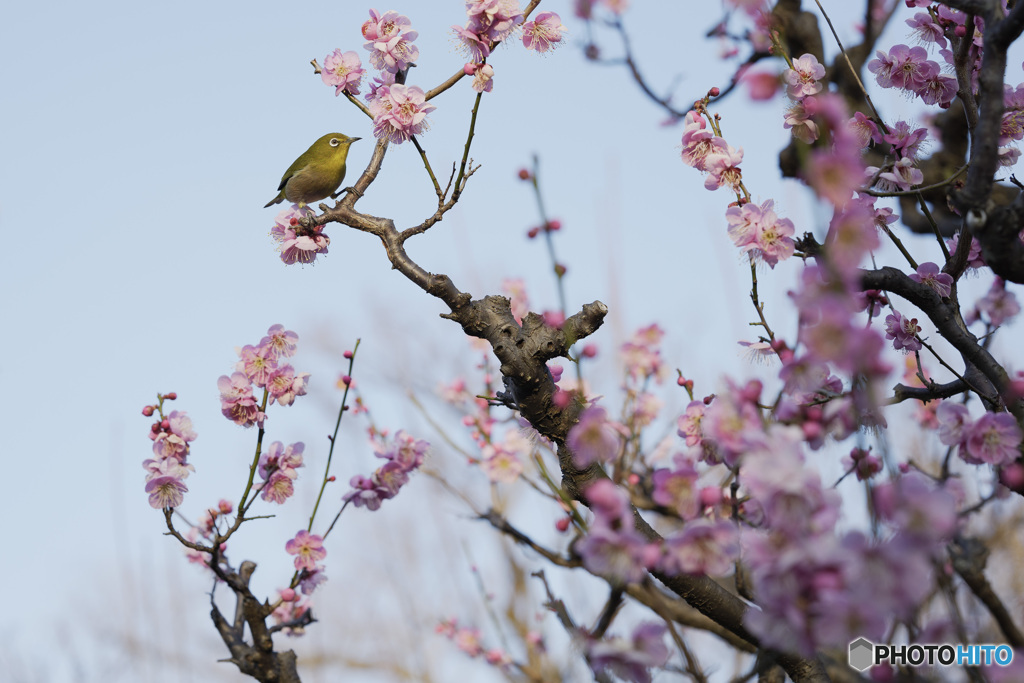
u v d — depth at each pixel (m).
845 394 4.41
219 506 7.41
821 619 2.85
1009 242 4.98
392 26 6.32
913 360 8.38
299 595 8.23
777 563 2.88
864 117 5.98
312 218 6.52
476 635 10.63
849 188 3.10
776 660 5.29
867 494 3.25
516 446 8.71
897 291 5.54
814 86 5.33
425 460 7.68
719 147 5.78
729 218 5.54
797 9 8.12
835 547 2.84
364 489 7.55
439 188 6.35
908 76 6.18
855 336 3.10
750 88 3.22
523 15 6.15
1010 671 3.89
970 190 5.01
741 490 5.69
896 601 2.75
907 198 7.78
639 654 3.51
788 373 4.09
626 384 9.66
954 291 5.83
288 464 7.19
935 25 6.20
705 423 4.06
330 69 6.53
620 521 3.37
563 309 5.88
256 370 6.96
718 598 5.29
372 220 6.48
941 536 2.83
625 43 8.67
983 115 4.93
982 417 4.72
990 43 4.87
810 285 3.25
